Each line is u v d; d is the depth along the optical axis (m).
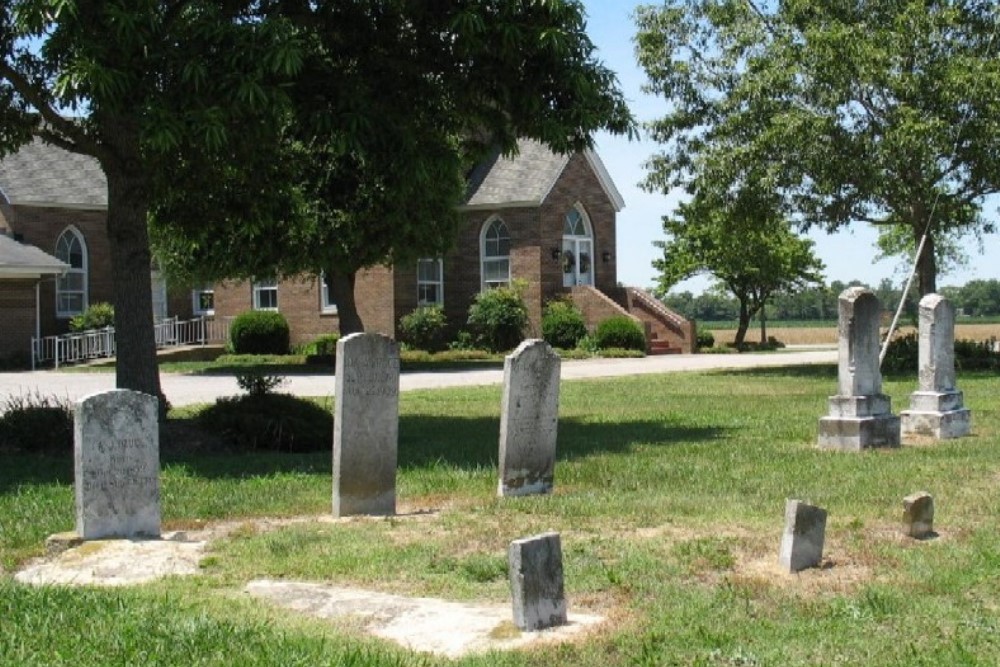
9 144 16.94
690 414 20.66
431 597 8.08
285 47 13.60
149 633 6.71
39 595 7.51
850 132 28.00
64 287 42.06
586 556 9.06
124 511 10.01
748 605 7.56
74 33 13.27
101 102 13.44
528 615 7.10
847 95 27.33
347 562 9.02
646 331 44.41
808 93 28.14
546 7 15.23
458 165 18.06
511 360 12.07
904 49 27.61
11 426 16.25
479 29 15.00
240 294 45.50
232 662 6.18
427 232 33.31
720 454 15.02
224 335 45.22
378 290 43.31
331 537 9.98
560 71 15.73
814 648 6.63
